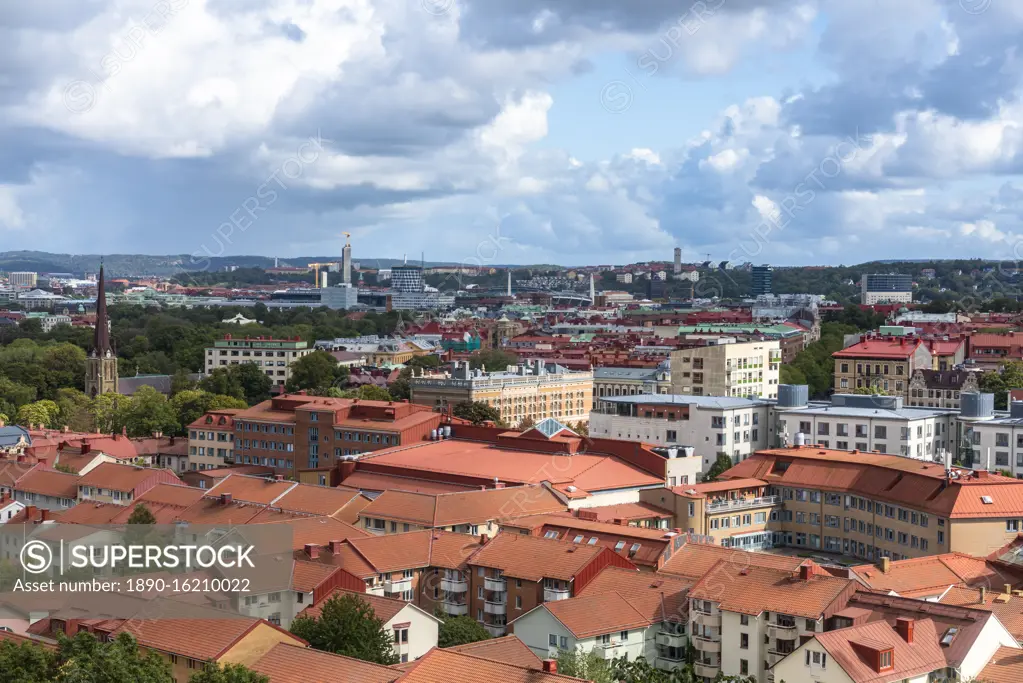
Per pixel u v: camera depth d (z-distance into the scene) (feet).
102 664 463.01
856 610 568.41
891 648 509.35
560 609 599.98
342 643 551.18
